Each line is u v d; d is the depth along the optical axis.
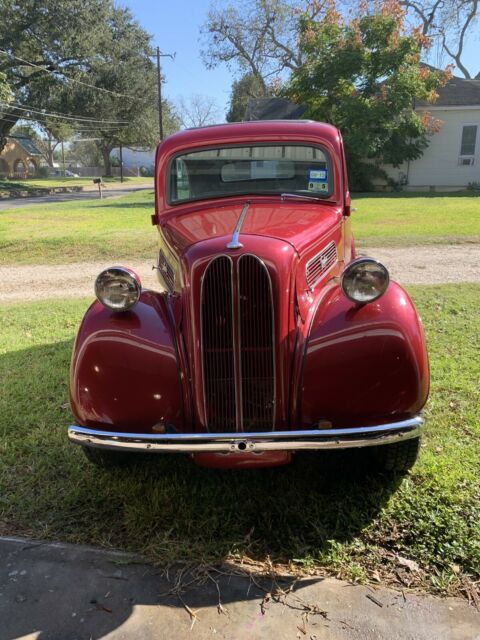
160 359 2.62
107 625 2.17
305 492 2.94
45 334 5.77
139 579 2.39
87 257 10.38
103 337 2.67
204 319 2.48
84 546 2.60
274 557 2.51
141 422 2.62
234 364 2.50
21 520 2.79
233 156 3.77
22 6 33.06
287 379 2.55
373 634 2.07
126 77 40.12
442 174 22.53
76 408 2.68
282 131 3.75
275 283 2.45
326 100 20.70
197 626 2.15
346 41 19.92
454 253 9.34
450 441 3.31
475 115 21.70
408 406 2.51
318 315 2.71
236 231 2.73
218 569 2.44
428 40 20.33
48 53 36.06
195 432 2.62
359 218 13.36
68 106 38.72
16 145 61.09
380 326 2.54
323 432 2.39
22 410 3.96
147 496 2.94
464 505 2.71
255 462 2.54
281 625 2.13
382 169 22.78
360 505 2.79
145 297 2.91
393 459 2.85
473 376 4.21
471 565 2.36
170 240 3.26
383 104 19.58
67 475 3.17
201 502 2.90
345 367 2.50
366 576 2.36
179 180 3.80
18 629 2.15
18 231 13.22
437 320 5.67
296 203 3.64
